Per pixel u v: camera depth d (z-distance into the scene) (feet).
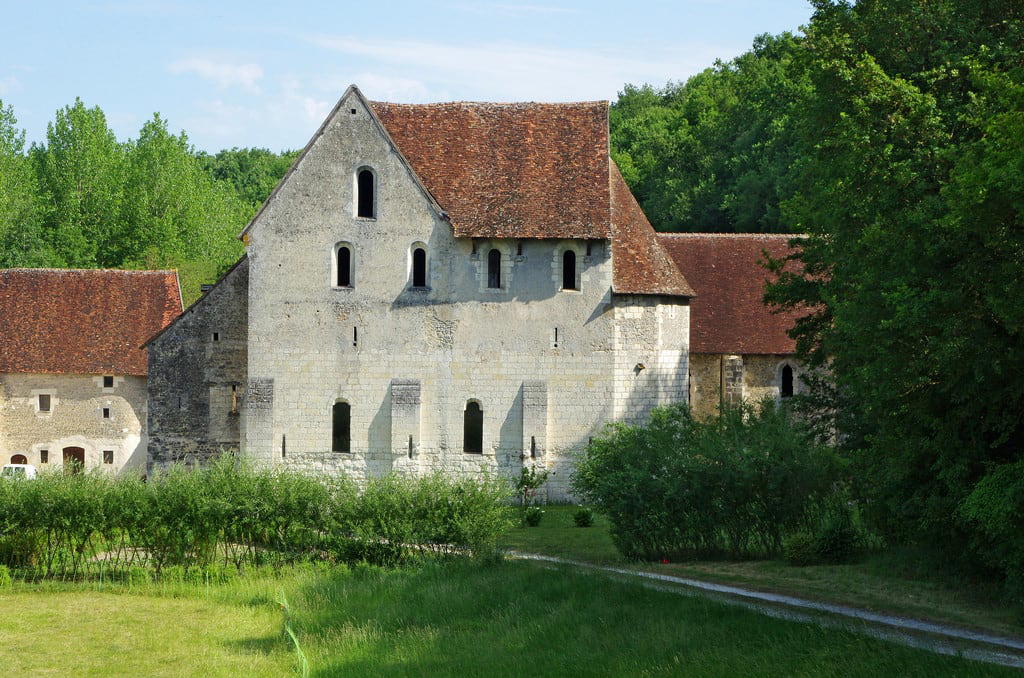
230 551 113.80
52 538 112.27
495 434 148.66
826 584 92.02
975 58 98.07
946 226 78.02
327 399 148.97
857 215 99.45
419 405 148.05
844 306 89.92
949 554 92.43
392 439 147.95
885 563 97.71
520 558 109.29
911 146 100.48
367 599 97.40
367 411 148.77
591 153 153.89
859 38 115.65
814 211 113.80
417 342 148.87
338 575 106.63
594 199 149.28
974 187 73.92
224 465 116.16
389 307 148.77
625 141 331.77
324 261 149.07
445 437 148.66
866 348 85.15
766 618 79.66
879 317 84.28
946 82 105.70
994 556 81.00
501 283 148.97
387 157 148.77
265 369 149.18
